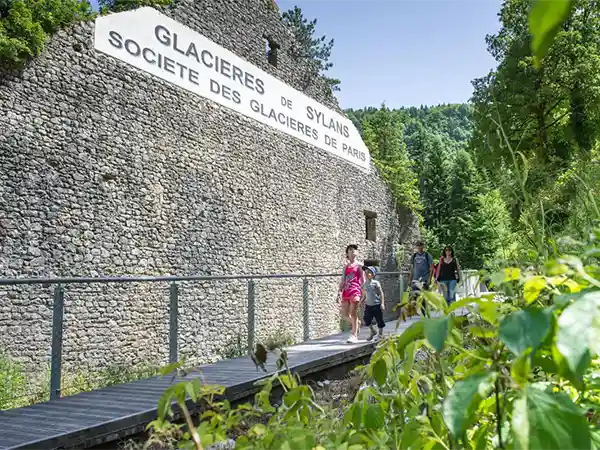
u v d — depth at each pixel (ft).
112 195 36.04
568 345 1.86
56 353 15.98
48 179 32.58
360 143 66.95
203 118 43.98
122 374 22.90
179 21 42.83
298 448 3.20
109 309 34.83
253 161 48.85
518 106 57.31
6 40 30.60
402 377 3.62
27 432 10.94
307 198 55.52
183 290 40.01
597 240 3.51
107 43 36.91
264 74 51.67
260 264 48.03
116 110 36.99
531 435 2.08
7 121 31.01
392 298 54.80
